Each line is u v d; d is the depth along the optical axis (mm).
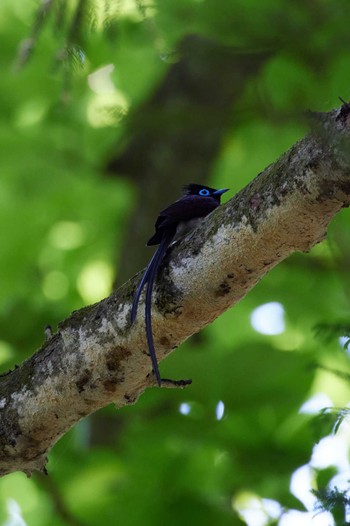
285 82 9773
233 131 14273
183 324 6680
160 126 10312
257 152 14977
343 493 5863
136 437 12250
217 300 6539
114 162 16812
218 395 11930
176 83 15664
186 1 9062
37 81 15961
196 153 16141
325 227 6137
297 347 15680
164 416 12148
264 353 11938
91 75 15820
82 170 16547
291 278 15062
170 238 7305
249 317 15828
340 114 5508
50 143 16391
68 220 16766
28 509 13984
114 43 8469
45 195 16312
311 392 12094
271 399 12094
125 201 16516
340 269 10570
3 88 16125
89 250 17109
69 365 7043
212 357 11859
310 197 5922
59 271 17141
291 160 6023
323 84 9148
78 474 12305
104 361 6922
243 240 6270
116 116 10008
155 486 12094
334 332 7625
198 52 9094
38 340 13773
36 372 7215
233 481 12297
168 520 11695
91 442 13570
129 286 6902
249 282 6465
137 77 15898
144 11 9008
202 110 10375
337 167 5703
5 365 12914
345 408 6945
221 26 8883
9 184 16312
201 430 12117
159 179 16281
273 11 8672
